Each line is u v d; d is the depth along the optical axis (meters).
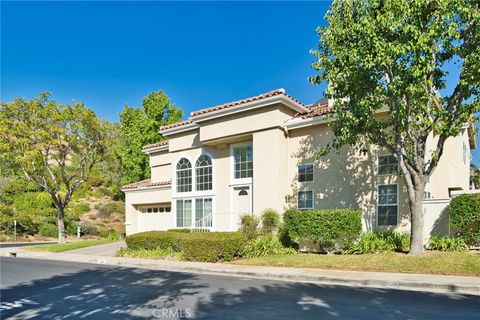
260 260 13.38
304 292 8.59
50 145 24.47
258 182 16.72
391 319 6.22
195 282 10.15
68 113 24.23
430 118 11.51
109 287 9.51
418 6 10.09
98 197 46.72
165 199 22.47
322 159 15.94
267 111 16.70
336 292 8.56
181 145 21.09
